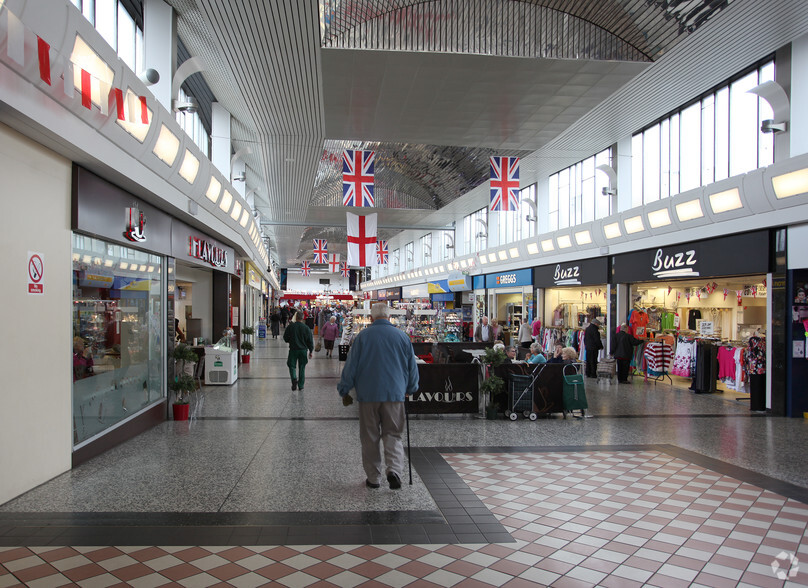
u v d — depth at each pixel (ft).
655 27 26.35
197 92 37.04
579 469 17.94
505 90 32.71
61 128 14.28
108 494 14.71
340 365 50.39
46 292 15.53
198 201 29.35
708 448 21.02
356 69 29.50
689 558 11.36
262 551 11.38
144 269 23.82
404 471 17.47
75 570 10.39
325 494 15.01
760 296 34.83
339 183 73.10
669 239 37.01
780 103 28.04
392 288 146.20
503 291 69.00
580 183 52.90
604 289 47.98
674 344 41.55
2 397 13.58
